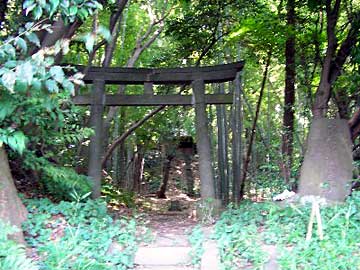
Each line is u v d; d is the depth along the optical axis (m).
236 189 11.02
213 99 8.30
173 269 4.79
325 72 7.66
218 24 11.77
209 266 4.60
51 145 6.48
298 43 9.79
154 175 18.38
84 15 3.61
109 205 9.75
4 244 3.58
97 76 8.15
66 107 6.42
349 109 9.60
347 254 4.41
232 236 5.10
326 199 6.28
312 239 4.71
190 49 12.14
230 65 8.28
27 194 6.27
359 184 7.40
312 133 7.05
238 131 11.85
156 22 12.54
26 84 3.51
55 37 5.67
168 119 15.48
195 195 17.14
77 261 4.22
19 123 4.91
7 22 6.08
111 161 15.20
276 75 16.02
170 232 6.43
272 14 9.94
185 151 17.17
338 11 7.93
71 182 6.19
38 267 3.74
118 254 4.79
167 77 8.35
